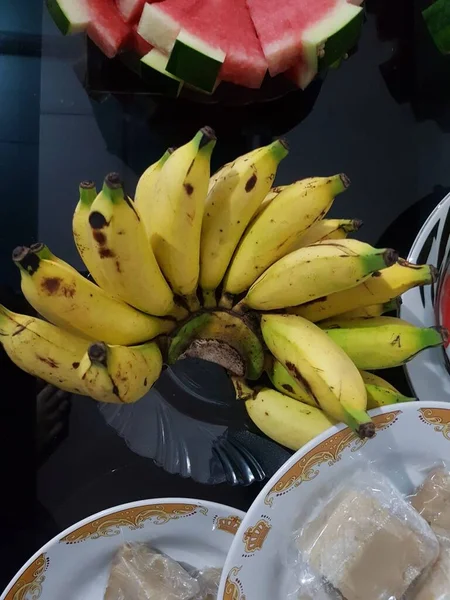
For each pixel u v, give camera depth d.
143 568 0.47
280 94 0.55
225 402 0.53
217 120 0.56
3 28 0.57
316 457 0.42
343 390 0.36
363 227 0.57
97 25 0.49
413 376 0.51
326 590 0.44
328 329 0.42
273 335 0.39
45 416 0.53
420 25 0.59
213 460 0.53
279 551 0.44
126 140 0.56
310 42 0.48
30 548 0.52
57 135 0.56
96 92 0.56
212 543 0.49
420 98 0.59
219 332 0.41
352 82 0.58
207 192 0.37
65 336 0.38
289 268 0.37
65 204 0.55
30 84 0.56
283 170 0.57
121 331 0.38
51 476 0.53
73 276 0.35
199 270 0.40
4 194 0.55
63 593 0.48
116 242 0.32
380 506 0.44
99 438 0.53
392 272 0.39
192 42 0.46
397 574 0.43
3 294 0.53
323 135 0.57
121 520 0.47
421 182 0.58
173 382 0.53
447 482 0.45
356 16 0.49
